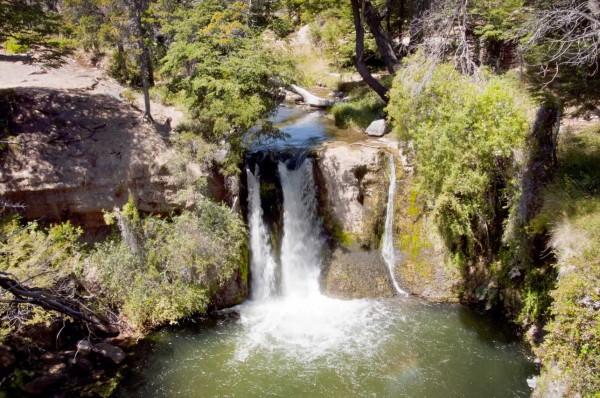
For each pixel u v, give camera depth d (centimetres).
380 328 1292
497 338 1235
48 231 1257
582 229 1005
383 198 1513
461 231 1330
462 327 1284
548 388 918
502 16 1984
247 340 1248
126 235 1270
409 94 1397
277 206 1539
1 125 1348
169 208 1348
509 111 1206
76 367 1114
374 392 1067
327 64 2959
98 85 1848
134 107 1598
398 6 2552
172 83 1766
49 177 1255
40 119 1399
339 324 1317
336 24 2980
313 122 2078
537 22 1176
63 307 775
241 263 1411
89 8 2120
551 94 1238
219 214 1342
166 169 1351
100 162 1324
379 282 1464
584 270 883
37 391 1034
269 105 1498
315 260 1537
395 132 1491
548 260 1151
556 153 1221
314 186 1537
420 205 1464
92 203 1291
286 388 1081
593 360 797
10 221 1174
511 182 1205
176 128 1498
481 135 1214
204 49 1473
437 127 1291
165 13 1547
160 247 1300
